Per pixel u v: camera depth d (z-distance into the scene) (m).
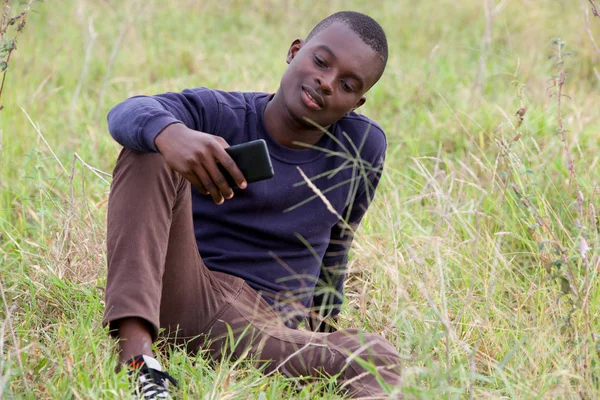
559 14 9.55
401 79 7.77
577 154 5.80
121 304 3.03
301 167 3.62
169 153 3.04
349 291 4.50
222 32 9.78
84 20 9.09
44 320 3.87
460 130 6.43
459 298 4.02
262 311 3.54
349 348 3.23
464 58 8.73
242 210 3.56
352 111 3.84
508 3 9.81
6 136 6.04
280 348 3.37
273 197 3.57
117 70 8.25
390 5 10.38
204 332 3.45
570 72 8.20
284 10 10.43
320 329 4.00
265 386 3.27
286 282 3.65
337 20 3.58
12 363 3.02
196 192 3.63
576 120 6.42
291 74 3.54
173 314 3.38
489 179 5.42
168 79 8.11
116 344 3.13
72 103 6.73
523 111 4.26
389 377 3.09
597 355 3.43
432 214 5.20
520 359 3.47
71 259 4.30
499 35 9.16
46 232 4.73
